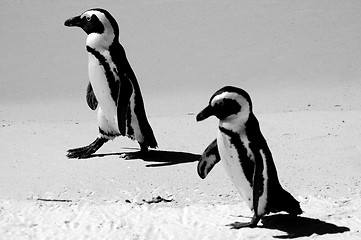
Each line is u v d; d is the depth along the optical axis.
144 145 16.22
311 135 18.27
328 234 11.35
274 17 36.78
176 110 25.42
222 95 11.00
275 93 27.81
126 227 11.95
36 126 20.62
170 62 32.06
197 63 31.94
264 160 11.11
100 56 15.00
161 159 16.12
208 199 13.40
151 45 33.94
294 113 22.19
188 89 28.92
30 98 28.05
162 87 29.25
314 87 28.53
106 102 15.52
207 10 37.94
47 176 14.94
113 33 15.01
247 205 12.48
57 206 13.11
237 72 30.72
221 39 34.50
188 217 12.41
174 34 35.09
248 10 37.84
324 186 14.04
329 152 16.55
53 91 29.00
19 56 32.84
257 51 33.03
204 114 11.10
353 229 11.57
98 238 11.48
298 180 14.44
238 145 11.10
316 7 38.09
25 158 16.55
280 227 11.71
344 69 30.72
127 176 14.79
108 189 13.98
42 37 34.88
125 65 15.22
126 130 15.85
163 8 38.19
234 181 11.55
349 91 27.77
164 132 19.28
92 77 15.37
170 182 14.34
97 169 15.37
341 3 38.66
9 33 35.25
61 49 33.62
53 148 17.53
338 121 20.19
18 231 11.86
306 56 32.25
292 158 16.12
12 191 13.95
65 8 38.19
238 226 11.74
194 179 14.53
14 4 38.78
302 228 11.65
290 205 11.50
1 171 15.41
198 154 16.61
